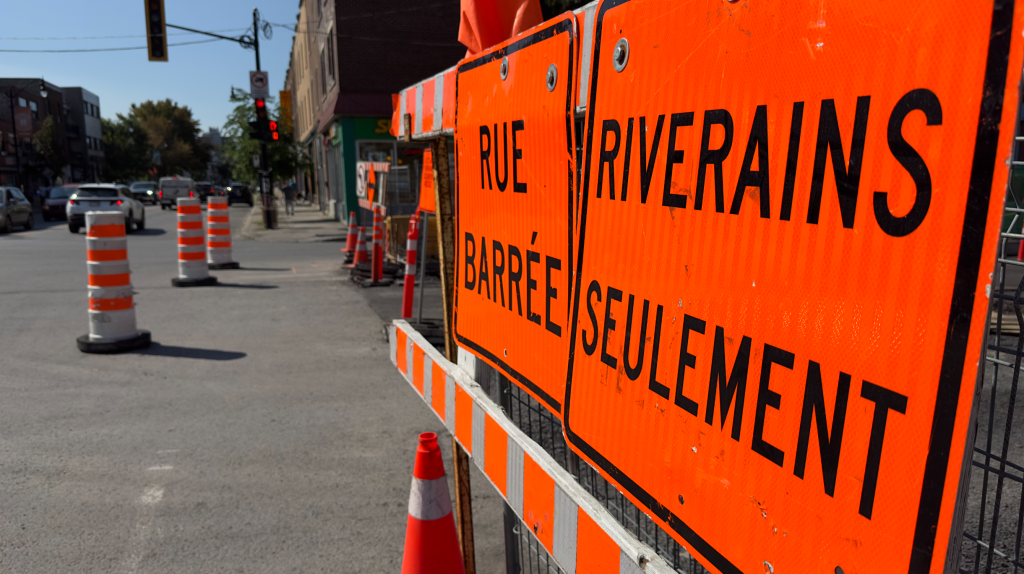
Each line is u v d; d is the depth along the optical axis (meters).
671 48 0.96
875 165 0.66
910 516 0.64
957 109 0.58
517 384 1.61
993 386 0.81
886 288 0.66
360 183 14.09
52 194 29.34
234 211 38.78
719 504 0.90
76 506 3.56
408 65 22.80
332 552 3.14
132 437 4.47
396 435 4.50
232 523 3.39
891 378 0.65
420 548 2.07
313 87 36.34
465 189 1.90
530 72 1.45
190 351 6.55
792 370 0.77
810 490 0.75
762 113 0.80
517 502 1.49
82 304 8.95
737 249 0.85
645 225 1.04
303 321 7.84
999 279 0.77
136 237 20.44
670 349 0.99
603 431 1.19
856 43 0.68
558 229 1.37
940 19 0.60
